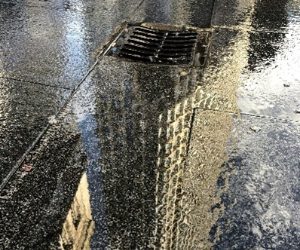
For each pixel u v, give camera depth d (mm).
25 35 3010
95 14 3408
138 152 1880
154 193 1669
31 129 2025
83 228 1515
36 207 1597
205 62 2703
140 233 1503
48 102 2240
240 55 2807
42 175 1747
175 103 2254
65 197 1644
